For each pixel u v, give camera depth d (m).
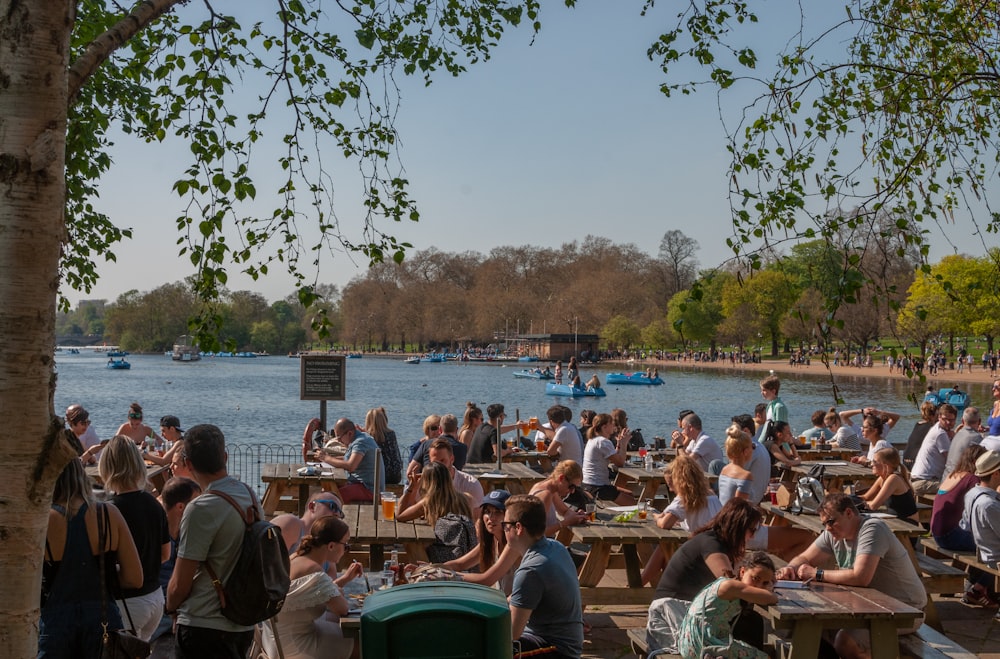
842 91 8.03
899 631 6.18
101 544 4.62
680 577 6.04
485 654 3.82
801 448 15.29
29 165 3.31
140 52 6.75
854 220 6.77
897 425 38.31
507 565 5.98
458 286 161.38
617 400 62.84
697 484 8.03
